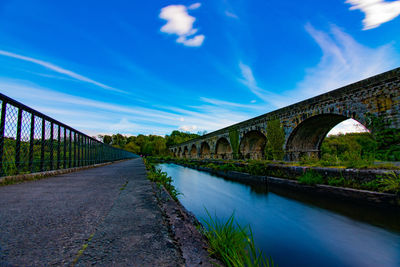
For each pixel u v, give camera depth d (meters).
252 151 23.20
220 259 1.50
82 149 11.41
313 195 8.15
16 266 1.09
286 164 11.57
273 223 5.28
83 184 4.46
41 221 1.87
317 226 5.05
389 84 9.14
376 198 5.95
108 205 2.52
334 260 3.50
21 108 5.62
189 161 28.53
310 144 16.50
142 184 4.45
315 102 12.95
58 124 8.09
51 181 5.04
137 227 1.77
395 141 8.84
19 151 5.53
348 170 7.29
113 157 23.17
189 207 6.76
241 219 5.59
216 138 29.17
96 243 1.43
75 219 1.95
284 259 3.52
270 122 17.39
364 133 10.28
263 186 10.73
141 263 1.18
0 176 4.74
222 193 9.07
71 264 1.13
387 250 3.84
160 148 74.31
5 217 1.98
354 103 10.60
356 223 5.19
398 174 5.84
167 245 1.44
